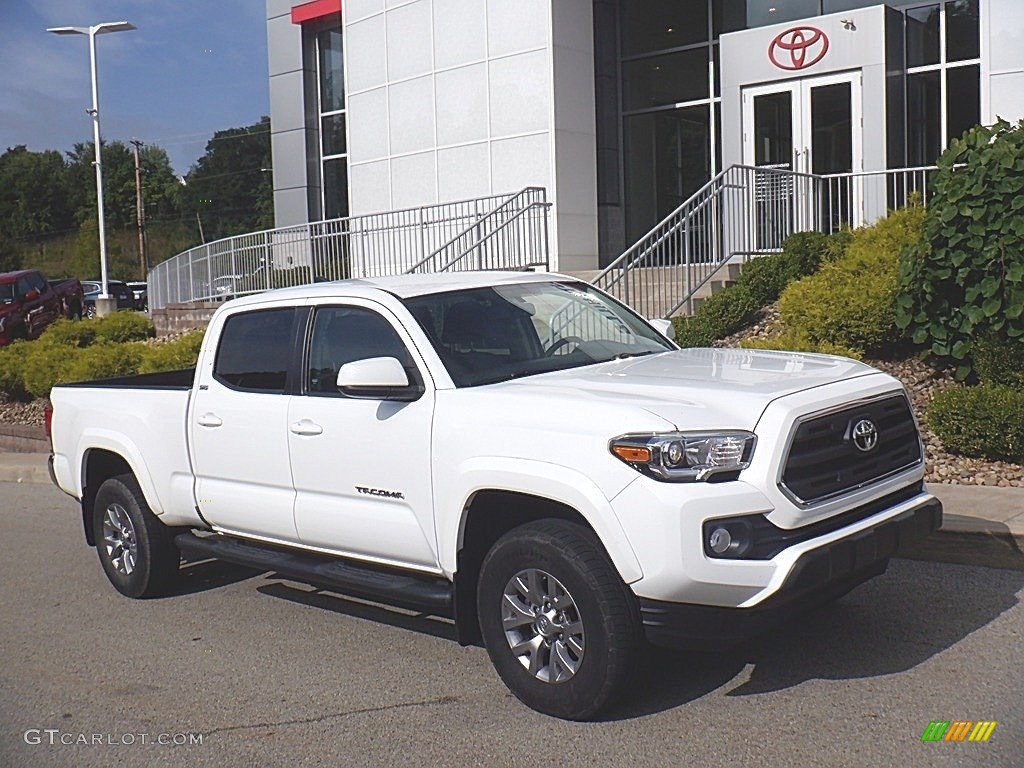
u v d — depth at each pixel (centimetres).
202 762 486
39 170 10131
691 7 2047
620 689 478
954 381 1016
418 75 2130
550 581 493
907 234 1139
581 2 1955
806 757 447
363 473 574
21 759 499
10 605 766
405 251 2186
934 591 649
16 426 1513
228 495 657
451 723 508
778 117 1770
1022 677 516
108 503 760
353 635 653
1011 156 943
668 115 2095
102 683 595
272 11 2822
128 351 1709
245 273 2331
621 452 465
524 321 611
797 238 1295
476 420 521
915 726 470
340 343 606
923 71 1719
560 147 1923
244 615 707
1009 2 1455
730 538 455
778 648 568
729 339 1226
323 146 2806
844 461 494
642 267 1450
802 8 1820
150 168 10388
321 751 488
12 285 2652
